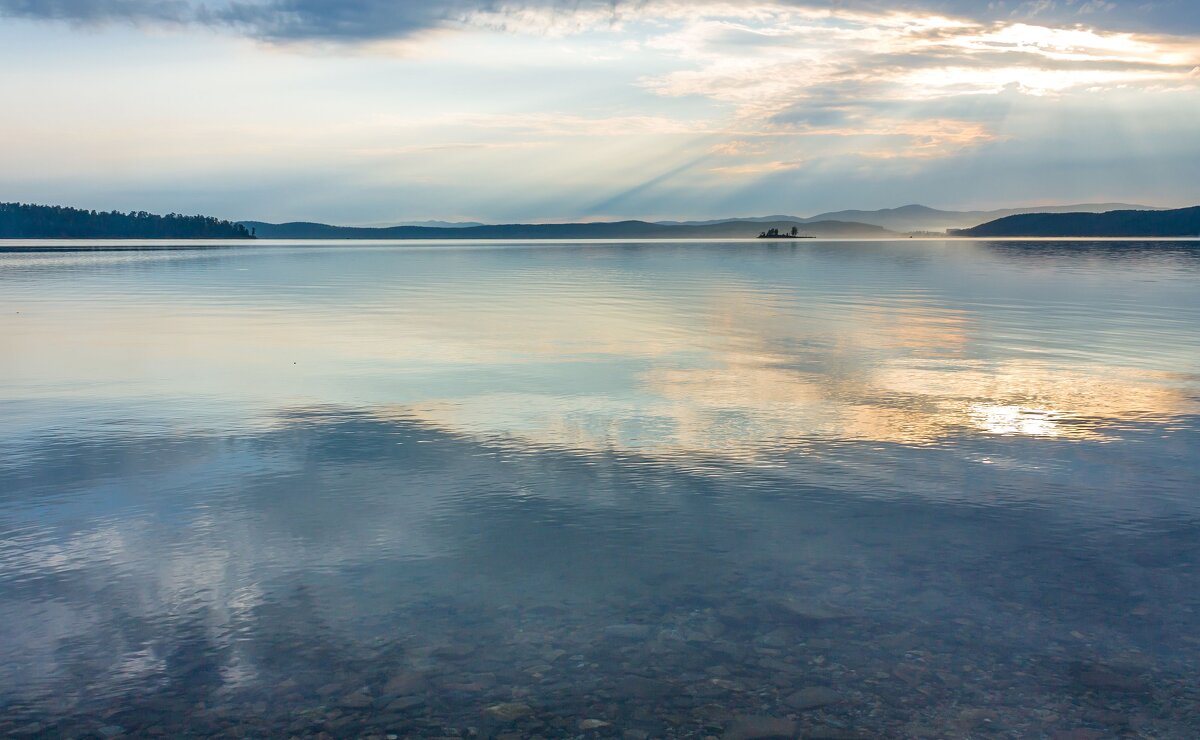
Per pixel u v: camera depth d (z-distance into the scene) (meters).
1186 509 8.22
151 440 10.86
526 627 5.77
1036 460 10.00
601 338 21.06
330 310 28.69
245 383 14.90
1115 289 39.34
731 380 15.20
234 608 6.05
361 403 13.20
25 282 44.09
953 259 81.50
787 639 5.61
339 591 6.33
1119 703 4.88
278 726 4.64
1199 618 5.91
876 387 14.56
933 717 4.74
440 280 47.66
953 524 7.79
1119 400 13.52
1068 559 6.96
